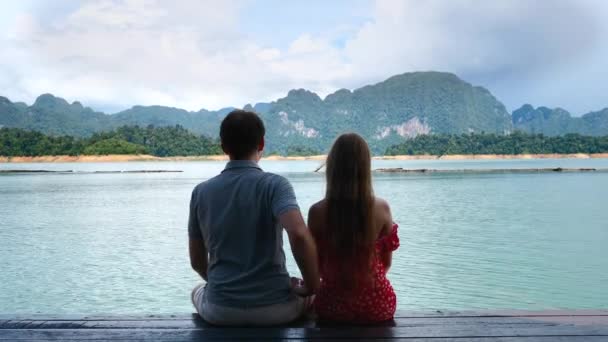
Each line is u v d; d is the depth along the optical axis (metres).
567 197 38.28
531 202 34.50
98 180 68.50
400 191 45.84
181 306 11.05
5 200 38.59
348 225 3.28
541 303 11.02
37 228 23.25
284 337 3.22
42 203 36.03
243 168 3.27
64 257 16.25
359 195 3.28
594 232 20.80
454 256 15.95
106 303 11.30
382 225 3.43
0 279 13.41
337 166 3.31
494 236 19.98
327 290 3.48
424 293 11.85
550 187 49.38
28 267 14.80
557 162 154.75
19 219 26.80
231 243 3.23
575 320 3.56
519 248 17.34
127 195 43.44
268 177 3.21
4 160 169.38
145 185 57.59
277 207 3.10
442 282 12.79
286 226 3.05
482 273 13.68
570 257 15.71
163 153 193.88
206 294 3.39
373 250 3.37
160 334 3.31
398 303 11.07
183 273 13.96
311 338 3.21
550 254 16.22
